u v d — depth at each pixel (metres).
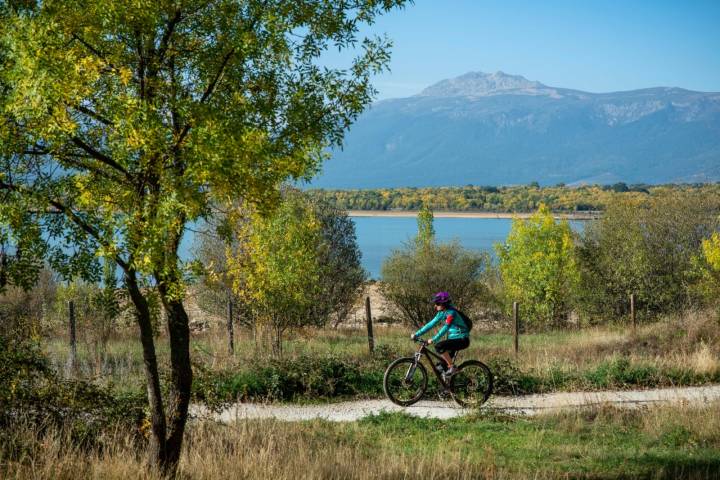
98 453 8.16
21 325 9.70
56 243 6.69
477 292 26.64
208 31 6.85
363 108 7.23
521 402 13.54
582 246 29.25
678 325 20.05
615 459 9.17
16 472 6.96
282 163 6.77
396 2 7.17
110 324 18.86
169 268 6.09
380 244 95.06
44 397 9.01
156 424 7.00
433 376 14.30
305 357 14.83
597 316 28.53
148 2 5.98
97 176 6.51
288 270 16.16
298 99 6.93
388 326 27.92
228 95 6.83
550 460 9.23
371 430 11.09
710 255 24.73
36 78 5.53
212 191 6.36
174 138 6.21
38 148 6.36
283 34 6.54
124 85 6.43
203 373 10.79
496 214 175.50
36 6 6.09
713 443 10.19
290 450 8.77
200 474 7.36
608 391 14.41
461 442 10.18
